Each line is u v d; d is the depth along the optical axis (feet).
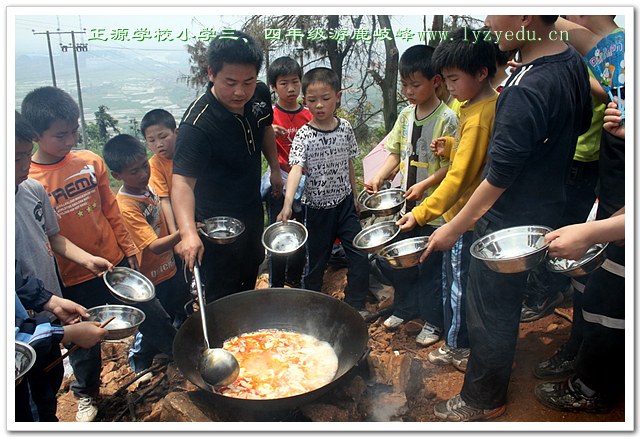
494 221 7.81
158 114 11.01
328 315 9.06
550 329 10.23
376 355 9.90
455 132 10.10
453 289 9.33
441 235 7.80
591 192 10.17
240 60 8.79
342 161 11.85
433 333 10.59
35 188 8.51
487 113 8.27
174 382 9.99
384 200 11.33
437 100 10.37
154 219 10.88
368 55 14.79
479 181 8.77
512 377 9.05
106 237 9.87
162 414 7.93
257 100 10.36
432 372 9.63
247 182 10.59
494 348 7.68
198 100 9.78
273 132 11.84
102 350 11.81
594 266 6.93
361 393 8.08
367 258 11.90
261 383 8.12
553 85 6.77
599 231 6.40
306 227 12.16
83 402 9.57
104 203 9.98
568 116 7.01
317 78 11.13
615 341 7.45
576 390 8.02
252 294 9.31
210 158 9.87
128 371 10.96
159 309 10.00
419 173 10.69
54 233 9.00
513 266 6.73
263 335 9.17
